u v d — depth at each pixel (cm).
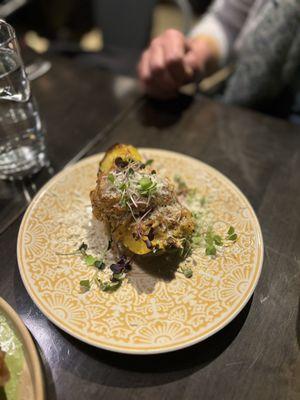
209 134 39
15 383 21
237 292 24
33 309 25
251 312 25
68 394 22
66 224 29
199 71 47
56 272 25
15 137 33
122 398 22
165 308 24
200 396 22
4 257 28
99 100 43
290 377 22
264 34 47
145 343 22
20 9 74
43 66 47
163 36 46
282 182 34
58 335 24
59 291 24
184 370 23
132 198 25
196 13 103
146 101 43
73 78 46
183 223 26
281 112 52
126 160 28
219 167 36
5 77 30
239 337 24
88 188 31
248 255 26
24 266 25
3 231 30
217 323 23
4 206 32
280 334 24
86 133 39
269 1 48
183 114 41
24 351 22
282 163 36
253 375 23
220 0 56
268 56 48
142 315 23
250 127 40
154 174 27
